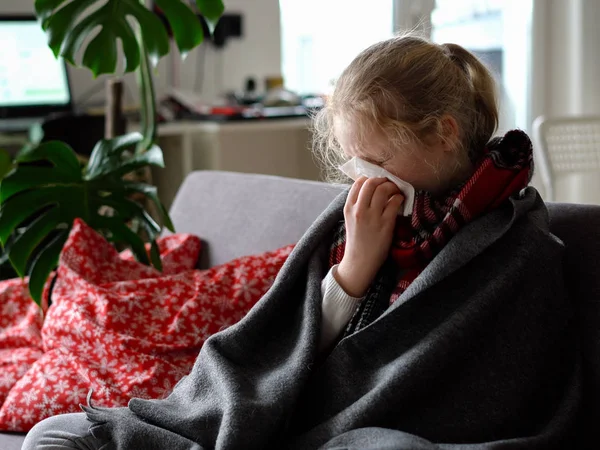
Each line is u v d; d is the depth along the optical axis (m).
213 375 1.11
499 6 4.20
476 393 0.99
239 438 1.00
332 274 1.14
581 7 4.02
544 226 1.04
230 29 4.05
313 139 1.36
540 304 1.01
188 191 1.93
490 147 1.13
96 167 1.78
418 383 0.98
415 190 1.12
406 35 1.16
